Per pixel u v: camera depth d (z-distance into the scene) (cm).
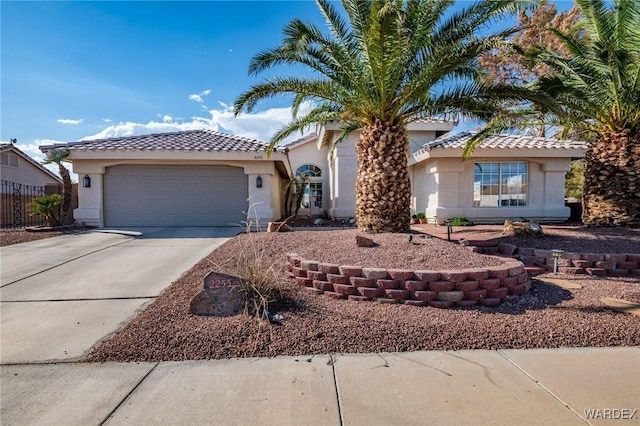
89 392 364
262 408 335
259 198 1728
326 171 2784
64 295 684
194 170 1744
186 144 1764
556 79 1142
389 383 377
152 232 1515
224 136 1986
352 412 328
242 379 387
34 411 332
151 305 610
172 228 1656
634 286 704
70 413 329
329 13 997
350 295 622
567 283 725
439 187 1733
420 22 924
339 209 2236
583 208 1334
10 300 654
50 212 1627
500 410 328
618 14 1080
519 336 481
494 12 879
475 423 311
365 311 566
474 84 1029
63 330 520
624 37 1092
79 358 436
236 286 571
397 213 1070
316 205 2780
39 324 543
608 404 336
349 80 1055
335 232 1201
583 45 1166
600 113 1209
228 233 1488
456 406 335
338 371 402
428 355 438
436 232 1261
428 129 2256
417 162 1952
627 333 486
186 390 366
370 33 855
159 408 336
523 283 650
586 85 1195
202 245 1195
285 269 782
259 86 1030
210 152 1656
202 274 786
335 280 639
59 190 2377
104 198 1709
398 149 1071
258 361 427
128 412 330
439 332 492
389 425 310
